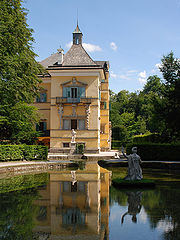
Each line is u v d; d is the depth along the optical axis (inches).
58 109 1439.5
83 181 509.7
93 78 1437.0
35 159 978.1
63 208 294.4
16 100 960.3
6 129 1000.9
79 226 231.0
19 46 930.7
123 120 2938.0
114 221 243.4
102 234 208.7
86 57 1492.4
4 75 841.5
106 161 867.4
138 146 964.0
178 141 1067.9
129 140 2496.3
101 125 1697.8
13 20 864.9
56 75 1456.7
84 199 341.1
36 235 208.5
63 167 819.4
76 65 1454.2
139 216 259.1
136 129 2824.8
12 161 860.0
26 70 960.9
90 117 1423.5
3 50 837.8
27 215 266.4
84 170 725.3
